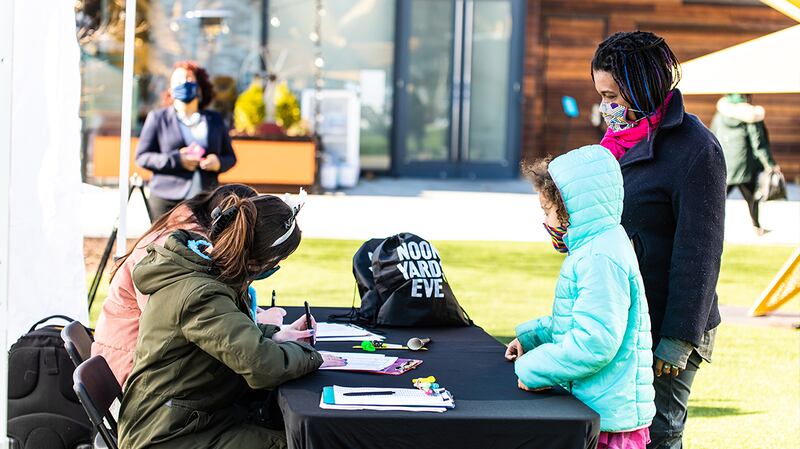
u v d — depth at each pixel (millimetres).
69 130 4578
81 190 4652
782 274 7137
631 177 3102
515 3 15781
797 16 5773
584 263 2793
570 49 16703
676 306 2971
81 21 11062
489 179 16094
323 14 15312
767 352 6309
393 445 2611
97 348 3434
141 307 3383
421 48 15695
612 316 2740
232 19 14875
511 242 10430
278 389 2881
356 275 4105
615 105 3104
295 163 13281
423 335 3738
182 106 6863
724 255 10070
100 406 3023
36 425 3748
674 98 3070
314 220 11188
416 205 12789
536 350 2873
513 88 15961
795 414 5031
